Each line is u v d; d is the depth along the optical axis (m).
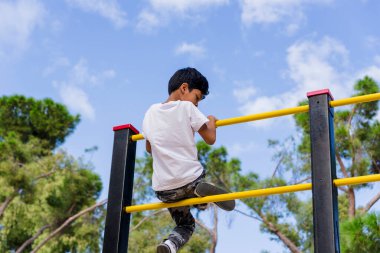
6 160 15.09
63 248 16.95
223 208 2.77
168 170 2.74
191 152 2.77
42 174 16.55
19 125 20.25
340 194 13.66
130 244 14.73
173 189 2.72
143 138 2.95
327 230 2.28
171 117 2.82
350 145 11.41
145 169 16.00
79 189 16.97
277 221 13.31
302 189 2.48
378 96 2.46
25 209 15.87
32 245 16.84
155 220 15.70
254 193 2.55
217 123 2.83
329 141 2.44
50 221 16.67
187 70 2.97
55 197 16.53
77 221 16.81
